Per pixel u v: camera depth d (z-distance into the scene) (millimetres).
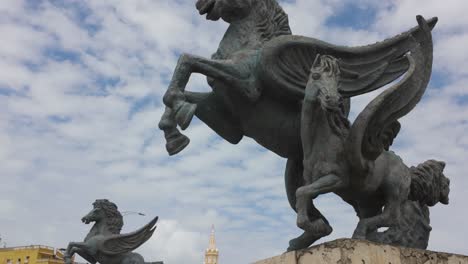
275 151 4781
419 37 4586
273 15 5031
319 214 4125
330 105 3689
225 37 4953
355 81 4629
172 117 4301
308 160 3971
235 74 4410
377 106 3904
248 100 4508
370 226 4234
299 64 4523
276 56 4410
